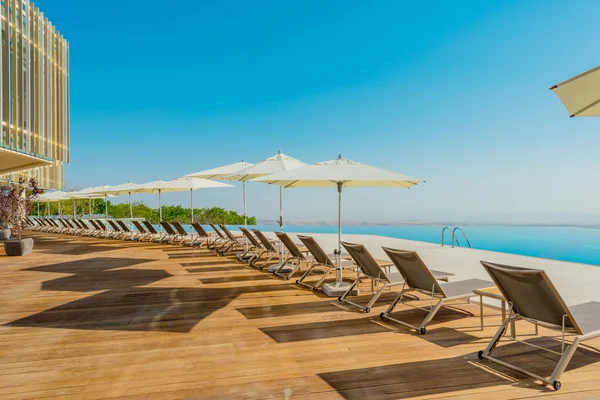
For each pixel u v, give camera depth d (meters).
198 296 5.58
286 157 7.83
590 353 3.30
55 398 2.65
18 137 14.40
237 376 2.96
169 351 3.49
